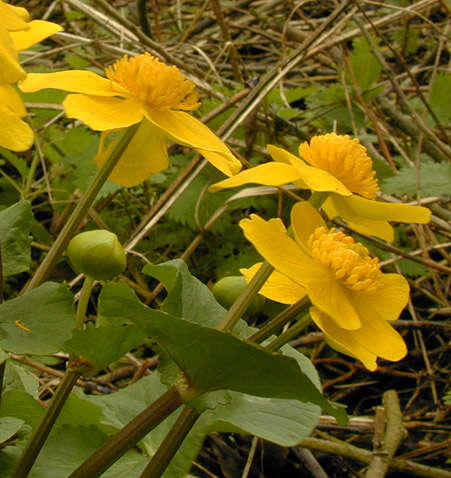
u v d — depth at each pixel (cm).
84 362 24
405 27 70
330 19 50
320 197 24
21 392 26
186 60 67
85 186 48
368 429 37
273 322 23
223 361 22
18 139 21
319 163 24
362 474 36
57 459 26
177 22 79
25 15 23
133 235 44
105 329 23
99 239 25
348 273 23
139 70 24
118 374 39
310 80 72
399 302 23
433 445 37
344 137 24
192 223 49
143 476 24
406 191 47
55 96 51
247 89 50
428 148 57
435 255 56
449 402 36
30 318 24
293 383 22
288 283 24
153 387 29
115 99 25
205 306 26
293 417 26
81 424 28
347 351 22
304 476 36
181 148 56
